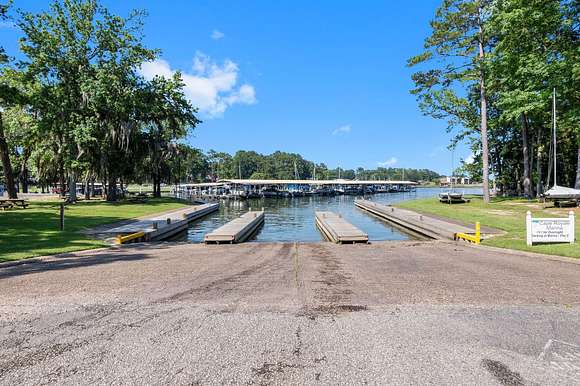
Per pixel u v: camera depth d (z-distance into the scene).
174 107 37.78
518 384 3.21
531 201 28.00
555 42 25.08
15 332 4.48
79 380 3.33
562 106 26.83
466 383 3.22
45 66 30.75
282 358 3.71
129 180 48.62
